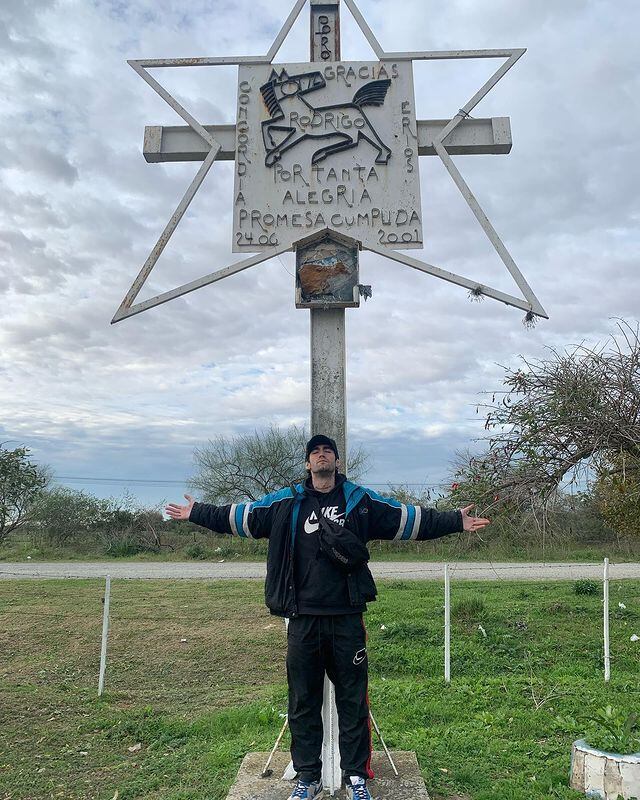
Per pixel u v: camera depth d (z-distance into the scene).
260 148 4.62
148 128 4.84
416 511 3.60
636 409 5.60
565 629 9.49
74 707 6.71
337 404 4.26
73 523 26.64
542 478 5.68
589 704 6.04
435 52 4.73
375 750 4.38
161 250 4.52
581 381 5.61
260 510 3.67
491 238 4.49
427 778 4.24
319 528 3.51
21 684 7.60
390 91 4.69
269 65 4.75
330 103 4.67
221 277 4.45
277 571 3.54
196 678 8.02
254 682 7.86
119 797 4.56
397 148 4.61
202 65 4.76
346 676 3.46
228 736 5.62
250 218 4.54
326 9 4.90
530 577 16.05
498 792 4.07
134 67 4.80
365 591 3.47
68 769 5.17
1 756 5.46
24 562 22.77
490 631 9.28
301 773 3.49
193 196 4.62
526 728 5.36
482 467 5.84
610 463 5.73
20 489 19.33
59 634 9.99
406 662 8.12
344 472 4.18
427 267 4.44
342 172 4.57
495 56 4.76
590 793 3.97
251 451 30.11
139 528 27.14
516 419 5.73
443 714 5.89
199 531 28.80
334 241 4.50
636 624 9.77
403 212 4.52
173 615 11.17
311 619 3.46
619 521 6.30
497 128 4.77
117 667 8.42
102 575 17.52
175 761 5.14
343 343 4.34
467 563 19.83
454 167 4.62
